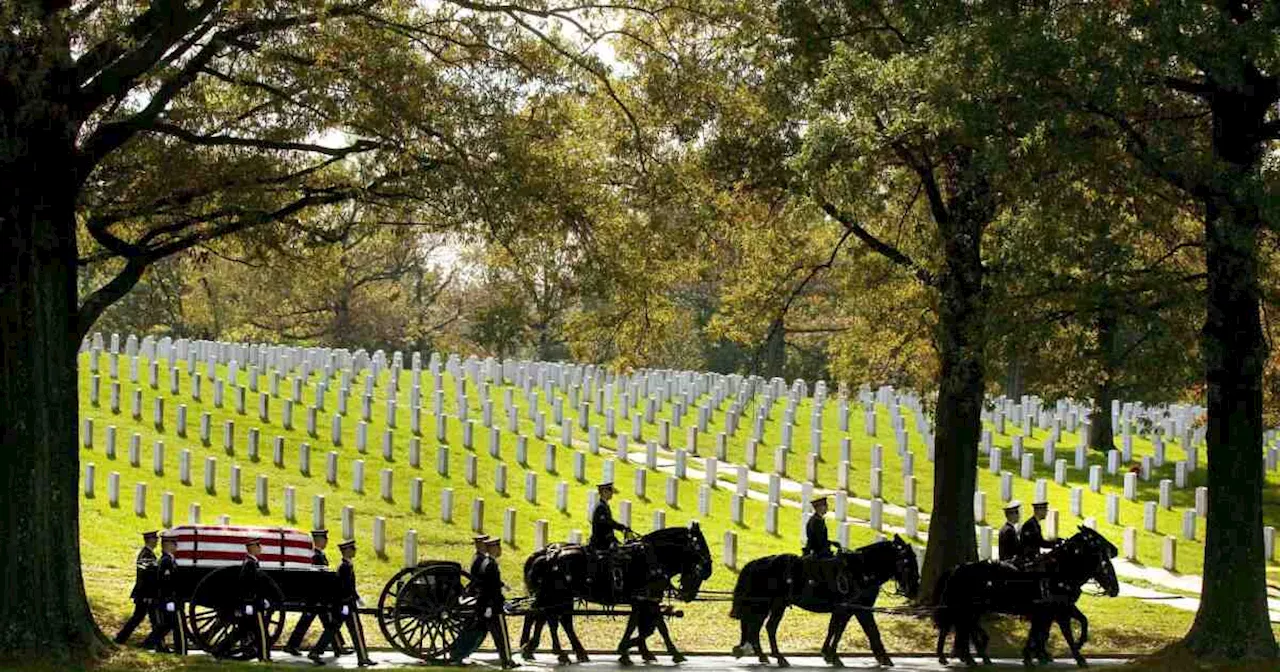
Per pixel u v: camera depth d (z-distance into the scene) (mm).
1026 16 20078
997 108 20141
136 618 20531
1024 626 26781
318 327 82875
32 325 19047
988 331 21750
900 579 22766
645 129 25406
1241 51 19234
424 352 90625
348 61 21500
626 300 24328
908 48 24266
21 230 18922
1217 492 22047
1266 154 23531
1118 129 20766
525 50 23125
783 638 25109
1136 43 19328
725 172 26375
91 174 22984
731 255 28375
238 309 73375
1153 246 25594
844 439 43938
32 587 18891
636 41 25375
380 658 21203
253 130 23016
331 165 24453
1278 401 34031
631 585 21734
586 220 23078
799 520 35969
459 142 21859
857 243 29047
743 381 51062
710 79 25078
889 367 29594
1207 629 21922
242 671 18453
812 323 57625
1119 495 42125
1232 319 21734
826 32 25312
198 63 20766
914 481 38250
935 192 26031
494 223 21672
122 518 30953
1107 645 26000
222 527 20547
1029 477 43719
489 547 20969
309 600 20250
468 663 21344
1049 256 21266
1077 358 22625
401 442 39375
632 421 46344
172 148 22672
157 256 21531
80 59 18984
